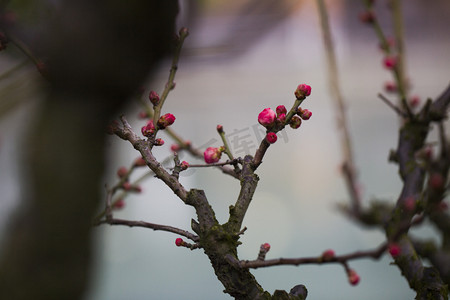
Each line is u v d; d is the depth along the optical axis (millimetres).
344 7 4730
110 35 829
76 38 830
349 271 764
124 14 826
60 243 850
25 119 857
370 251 749
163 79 1076
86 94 847
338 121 1367
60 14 832
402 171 933
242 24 2422
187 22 1027
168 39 846
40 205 850
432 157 1023
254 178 819
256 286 796
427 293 854
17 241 847
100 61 831
